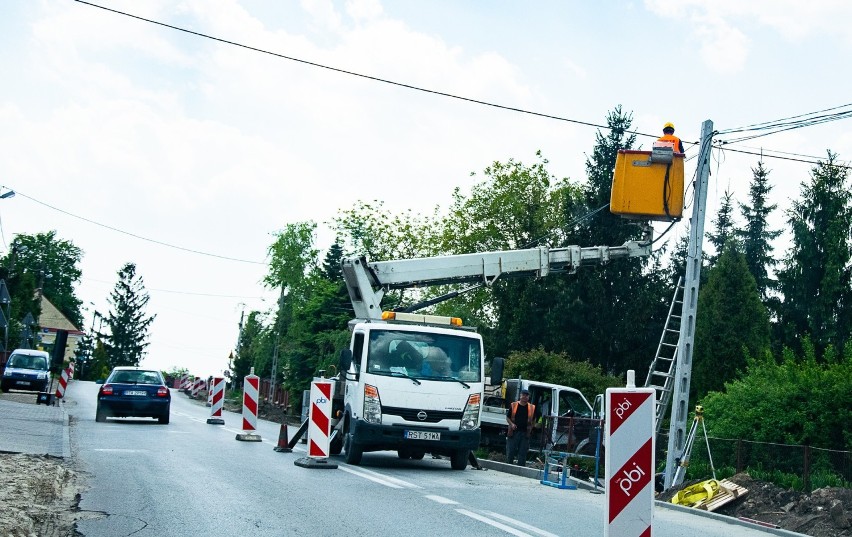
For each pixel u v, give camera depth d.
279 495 11.89
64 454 15.65
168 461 15.85
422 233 56.09
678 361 17.28
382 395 16.67
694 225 17.55
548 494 14.52
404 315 18.23
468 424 16.94
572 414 24.53
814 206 51.50
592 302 42.50
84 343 110.19
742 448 16.36
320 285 47.72
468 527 9.81
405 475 15.84
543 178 54.50
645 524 6.37
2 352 46.88
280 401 57.38
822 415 17.89
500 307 46.25
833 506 12.45
